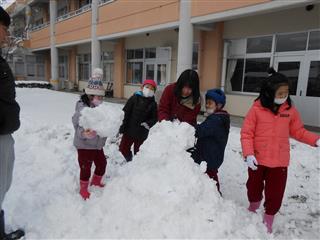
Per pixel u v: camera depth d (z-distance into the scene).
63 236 2.68
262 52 10.75
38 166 4.48
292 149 5.80
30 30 28.84
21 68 29.22
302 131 3.03
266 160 2.99
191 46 10.81
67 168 4.43
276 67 10.30
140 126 4.28
